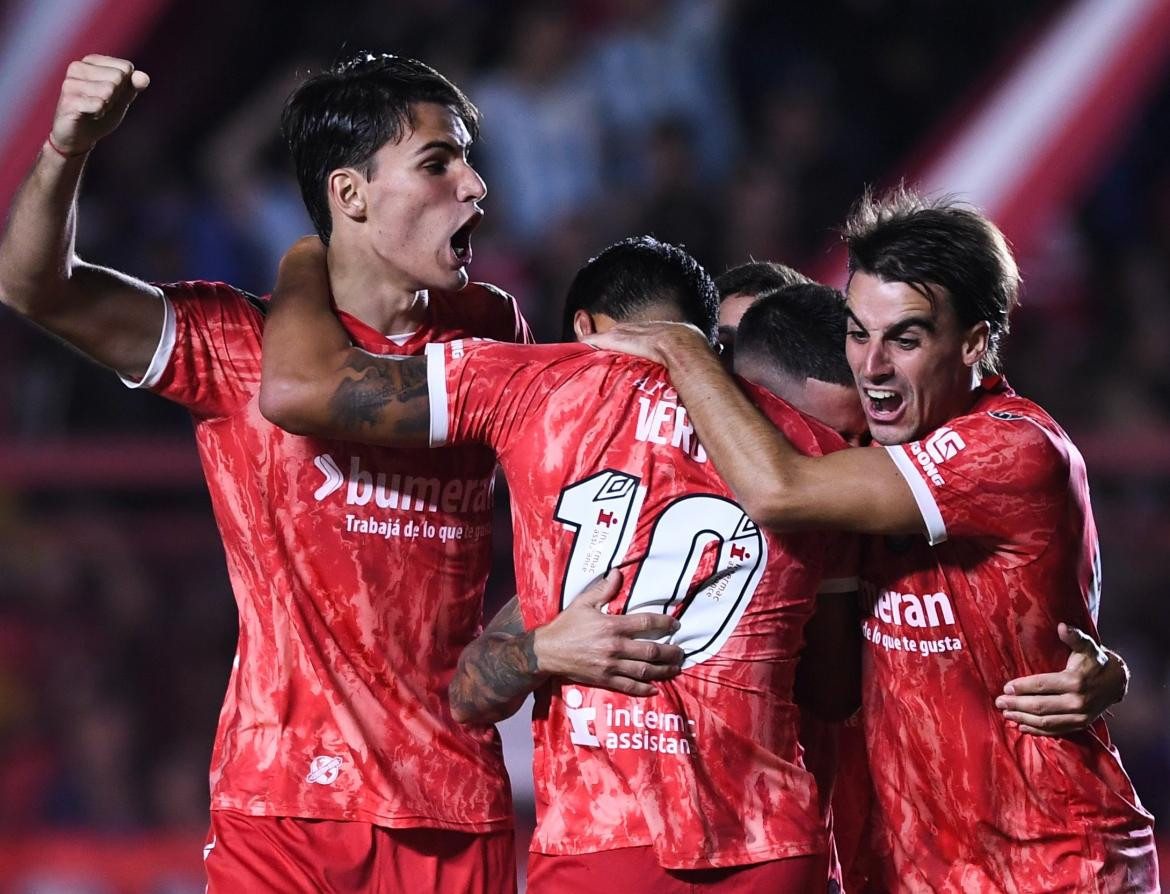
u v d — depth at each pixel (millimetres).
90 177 30844
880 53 35281
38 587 22719
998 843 10250
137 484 23000
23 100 27984
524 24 32875
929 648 10156
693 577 9523
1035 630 10016
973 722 10172
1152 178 34875
